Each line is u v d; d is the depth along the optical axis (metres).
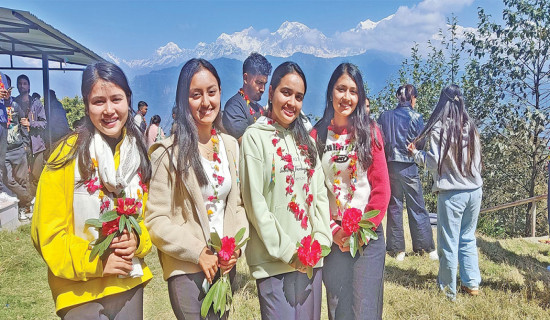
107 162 2.26
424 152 4.66
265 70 4.12
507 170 10.58
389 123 5.87
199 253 2.48
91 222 2.18
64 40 9.35
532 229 7.98
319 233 2.91
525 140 9.10
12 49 10.32
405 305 4.29
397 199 5.95
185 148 2.52
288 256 2.69
